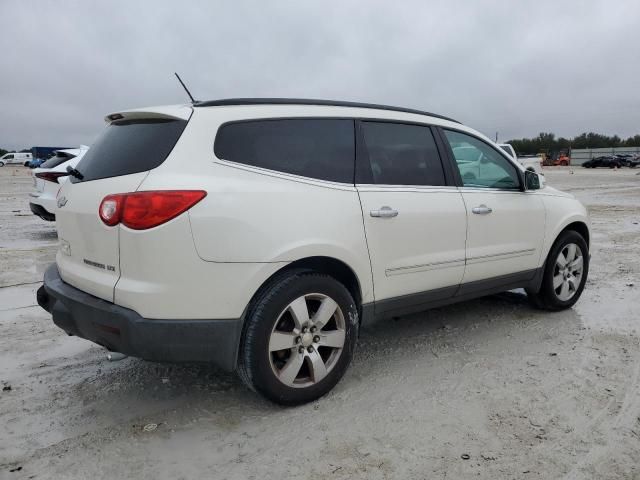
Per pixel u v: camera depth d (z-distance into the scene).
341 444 2.82
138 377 3.69
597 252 8.17
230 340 2.94
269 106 3.30
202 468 2.64
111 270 2.89
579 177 37.06
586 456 2.69
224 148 3.02
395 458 2.69
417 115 4.01
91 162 3.27
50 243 9.37
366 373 3.70
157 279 2.75
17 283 6.35
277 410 3.20
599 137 102.44
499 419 3.05
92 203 2.98
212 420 3.10
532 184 4.60
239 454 2.76
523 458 2.68
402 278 3.64
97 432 2.97
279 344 3.07
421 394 3.37
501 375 3.64
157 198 2.72
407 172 3.77
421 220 3.69
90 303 2.92
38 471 2.62
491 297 5.55
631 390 3.40
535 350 4.09
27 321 4.92
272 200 3.03
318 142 3.39
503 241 4.32
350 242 3.30
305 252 3.09
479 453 2.73
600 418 3.05
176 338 2.81
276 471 2.61
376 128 3.71
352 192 3.39
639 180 32.31
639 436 2.87
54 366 3.90
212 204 2.82
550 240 4.75
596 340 4.28
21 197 20.84
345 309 3.32
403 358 3.96
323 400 3.31
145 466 2.66
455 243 3.94
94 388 3.53
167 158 2.86
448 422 3.03
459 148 4.21
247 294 2.94
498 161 4.49
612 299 5.47
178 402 3.32
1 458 2.73
